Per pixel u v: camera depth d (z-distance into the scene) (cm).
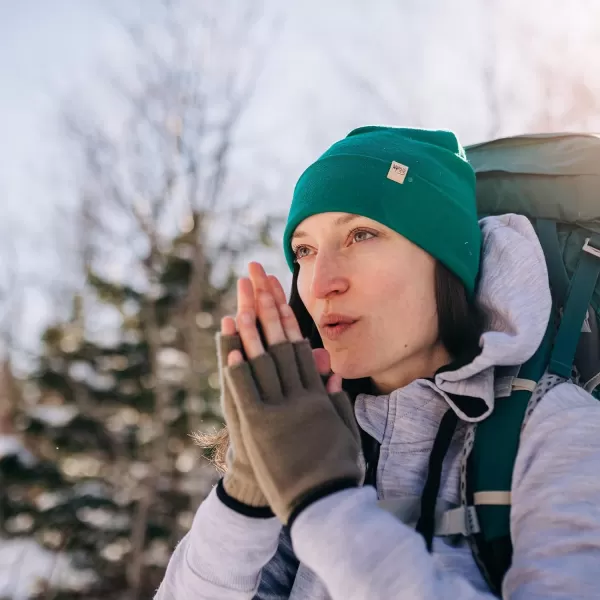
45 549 1061
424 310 133
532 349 123
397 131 155
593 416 114
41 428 1134
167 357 1159
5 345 1245
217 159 1221
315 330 157
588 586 95
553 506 106
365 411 137
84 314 1212
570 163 161
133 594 967
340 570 93
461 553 115
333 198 134
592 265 146
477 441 121
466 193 144
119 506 1087
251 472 112
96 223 1282
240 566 116
